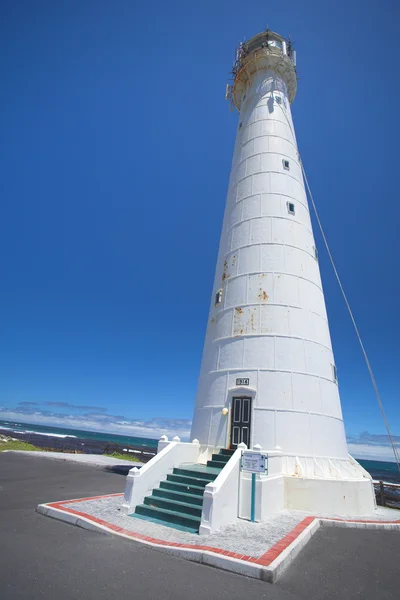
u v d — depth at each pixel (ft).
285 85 68.39
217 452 41.68
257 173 57.11
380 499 53.88
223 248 56.29
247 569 20.56
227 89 73.61
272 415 41.04
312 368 44.73
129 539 24.75
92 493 40.42
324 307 51.96
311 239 55.47
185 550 22.65
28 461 68.64
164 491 33.35
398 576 22.17
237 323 47.60
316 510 36.09
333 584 20.36
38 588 17.22
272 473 35.37
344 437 45.65
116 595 17.15
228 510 29.86
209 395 46.03
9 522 27.40
